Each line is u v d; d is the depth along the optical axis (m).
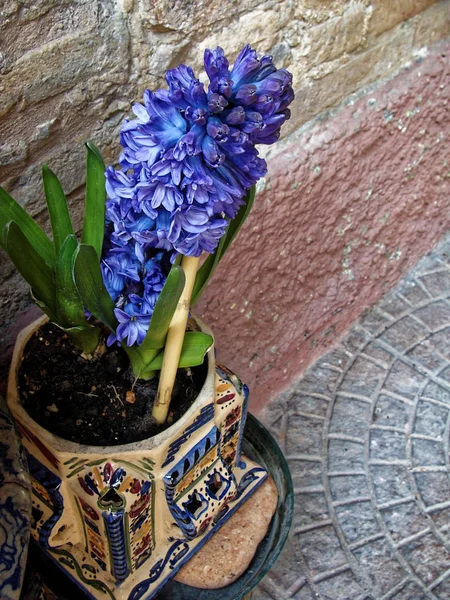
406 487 0.55
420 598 0.49
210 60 0.26
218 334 0.54
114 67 0.39
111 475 0.33
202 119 0.26
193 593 0.42
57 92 0.37
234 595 0.41
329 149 0.53
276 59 0.48
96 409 0.35
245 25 0.44
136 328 0.31
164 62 0.41
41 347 0.37
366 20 0.51
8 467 0.27
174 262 0.30
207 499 0.39
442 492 0.54
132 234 0.28
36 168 0.39
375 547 0.52
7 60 0.34
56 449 0.33
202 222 0.27
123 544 0.36
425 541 0.52
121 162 0.29
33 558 0.41
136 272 0.30
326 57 0.50
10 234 0.28
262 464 0.46
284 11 0.46
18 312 0.42
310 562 0.51
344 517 0.53
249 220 0.50
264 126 0.26
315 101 0.52
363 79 0.54
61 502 0.35
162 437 0.34
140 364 0.34
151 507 0.37
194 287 0.34
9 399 0.34
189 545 0.41
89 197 0.32
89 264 0.28
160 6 0.39
